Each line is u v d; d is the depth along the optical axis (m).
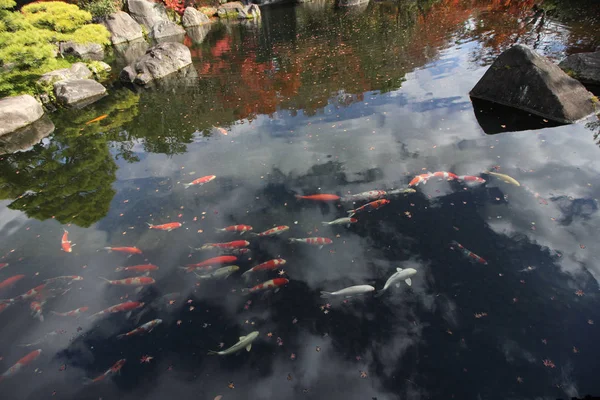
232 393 3.23
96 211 6.01
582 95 7.01
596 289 3.66
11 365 3.69
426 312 3.68
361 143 6.83
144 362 3.57
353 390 3.14
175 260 4.76
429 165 5.87
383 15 19.23
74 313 4.17
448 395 3.01
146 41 21.17
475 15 15.44
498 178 5.34
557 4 14.19
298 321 3.78
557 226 4.42
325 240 4.64
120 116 10.27
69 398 3.35
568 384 2.95
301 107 9.12
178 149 7.82
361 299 3.91
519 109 7.38
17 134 9.75
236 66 14.11
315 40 16.39
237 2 28.17
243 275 4.38
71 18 18.11
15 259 5.11
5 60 11.55
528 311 3.55
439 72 9.91
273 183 6.04
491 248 4.25
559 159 5.65
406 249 4.42
